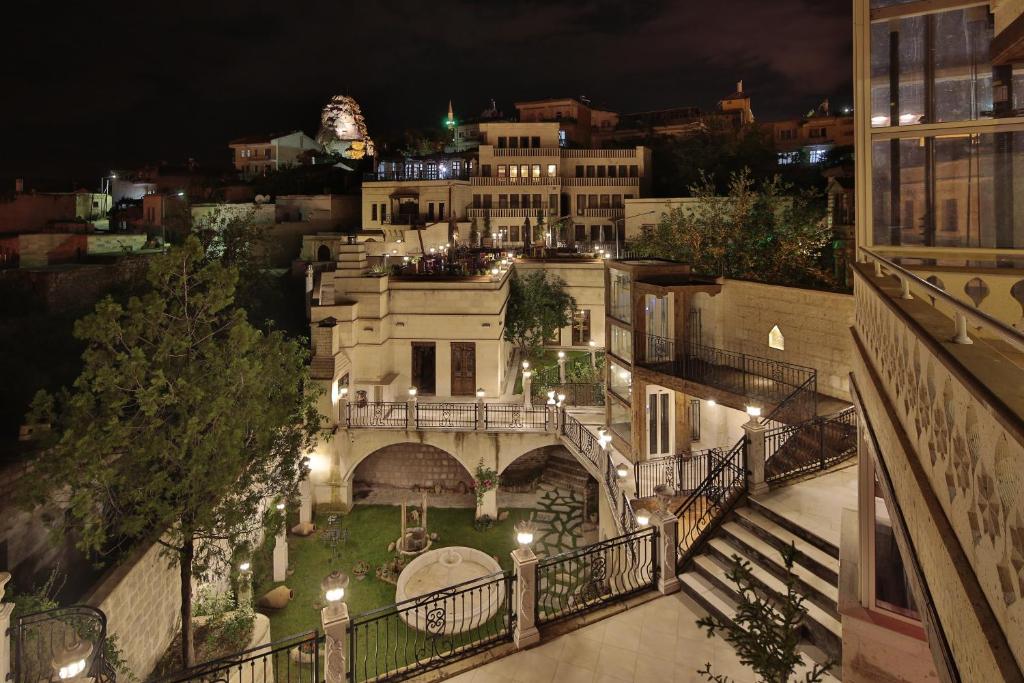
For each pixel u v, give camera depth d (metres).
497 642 9.80
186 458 13.19
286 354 15.66
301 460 16.27
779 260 27.78
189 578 13.11
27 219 58.41
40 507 14.36
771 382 18.41
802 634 9.14
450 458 25.41
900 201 7.54
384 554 20.62
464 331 27.80
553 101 64.94
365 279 26.62
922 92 7.34
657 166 56.62
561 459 26.09
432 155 59.47
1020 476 2.23
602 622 10.22
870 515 7.18
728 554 10.99
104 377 11.87
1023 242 6.86
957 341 3.44
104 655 10.21
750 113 73.31
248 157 78.62
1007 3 6.63
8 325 25.03
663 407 20.92
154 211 57.62
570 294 36.41
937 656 3.62
